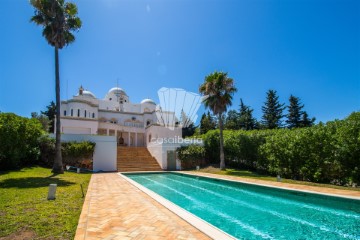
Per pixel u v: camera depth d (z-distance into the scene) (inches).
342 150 433.7
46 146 765.9
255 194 446.0
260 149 706.8
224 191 480.4
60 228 190.9
